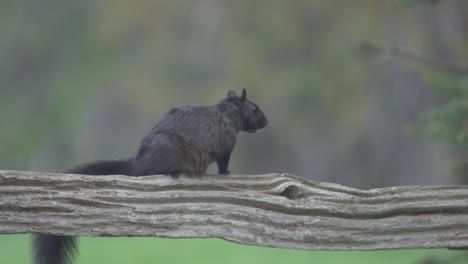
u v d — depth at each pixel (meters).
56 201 6.09
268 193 6.59
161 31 44.38
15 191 6.04
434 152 33.03
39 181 6.10
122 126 42.69
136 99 42.91
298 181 6.67
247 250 20.08
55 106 43.41
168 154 7.30
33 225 6.04
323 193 6.64
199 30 43.91
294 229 6.49
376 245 6.54
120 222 6.20
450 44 33.84
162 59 43.72
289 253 19.95
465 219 6.60
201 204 6.40
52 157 41.00
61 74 44.91
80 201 6.14
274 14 42.88
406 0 12.62
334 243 6.52
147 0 44.91
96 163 7.74
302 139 40.81
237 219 6.42
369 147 39.75
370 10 41.38
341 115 40.59
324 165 40.50
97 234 6.15
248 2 43.41
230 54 42.62
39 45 45.41
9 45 45.31
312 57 42.25
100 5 46.28
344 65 40.88
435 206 6.62
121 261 18.20
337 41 41.66
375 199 6.64
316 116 41.09
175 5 44.56
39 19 46.03
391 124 38.47
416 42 38.44
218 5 43.84
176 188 6.39
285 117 41.06
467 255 11.59
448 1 33.91
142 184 6.33
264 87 41.47
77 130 42.31
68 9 46.12
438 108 11.85
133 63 44.00
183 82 43.03
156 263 17.88
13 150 21.64
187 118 7.64
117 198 6.23
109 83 43.47
